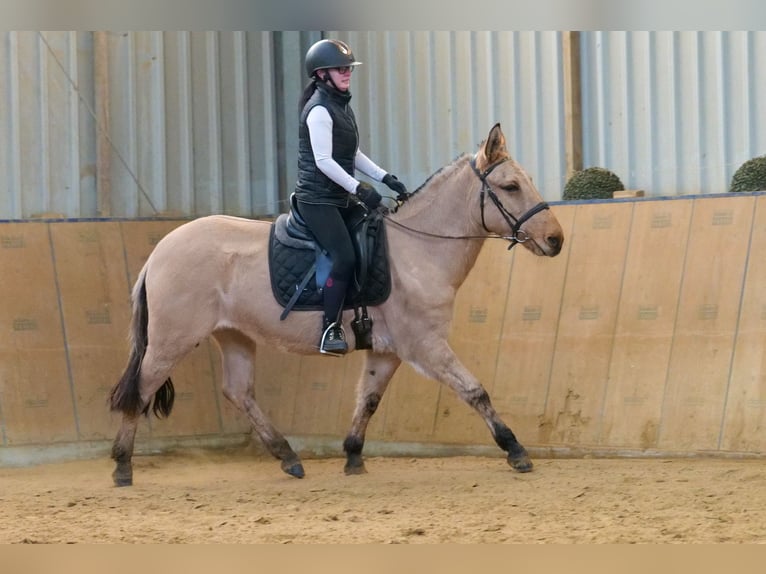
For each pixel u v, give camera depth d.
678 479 8.85
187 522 7.63
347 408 12.19
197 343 9.55
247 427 12.67
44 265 12.02
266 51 15.16
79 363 11.97
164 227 12.77
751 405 9.98
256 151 15.21
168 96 14.67
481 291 11.85
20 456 11.46
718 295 10.41
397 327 9.36
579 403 10.92
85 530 7.34
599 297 11.09
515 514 7.52
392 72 14.56
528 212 9.17
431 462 11.04
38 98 14.02
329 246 9.12
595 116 13.14
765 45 11.81
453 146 14.17
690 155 12.43
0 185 13.88
